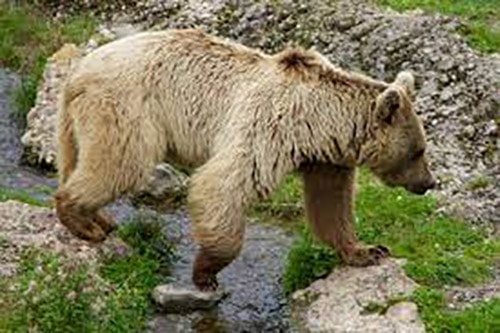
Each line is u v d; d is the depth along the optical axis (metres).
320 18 20.83
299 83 12.72
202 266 12.95
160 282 13.36
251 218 15.59
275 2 21.72
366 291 12.84
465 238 14.47
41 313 11.31
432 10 20.94
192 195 12.74
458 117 17.61
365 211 15.26
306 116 12.66
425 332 11.99
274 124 12.56
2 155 17.58
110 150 12.93
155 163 13.13
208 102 12.95
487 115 17.59
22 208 14.37
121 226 14.63
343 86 12.91
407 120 13.05
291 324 12.70
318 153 12.82
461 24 19.78
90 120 12.99
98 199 13.18
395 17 20.27
